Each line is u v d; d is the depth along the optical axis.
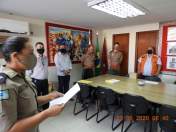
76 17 3.76
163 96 2.22
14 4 2.74
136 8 2.67
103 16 3.62
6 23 3.25
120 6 2.56
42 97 1.20
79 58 5.13
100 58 5.68
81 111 3.31
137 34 4.88
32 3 2.68
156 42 4.51
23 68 0.89
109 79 3.47
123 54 5.31
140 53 4.89
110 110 2.98
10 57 0.85
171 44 4.22
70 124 2.73
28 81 0.98
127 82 3.16
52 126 2.66
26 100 0.87
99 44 5.76
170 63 4.29
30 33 3.78
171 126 1.82
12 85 0.79
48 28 4.20
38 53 3.34
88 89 2.96
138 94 2.32
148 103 2.11
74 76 5.02
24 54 0.86
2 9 3.06
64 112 3.26
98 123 2.77
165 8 2.95
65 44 4.64
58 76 4.03
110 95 2.57
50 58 4.30
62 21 4.23
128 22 4.37
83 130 2.52
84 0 2.52
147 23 4.54
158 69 4.10
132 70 5.11
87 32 5.32
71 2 2.62
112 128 2.56
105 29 5.67
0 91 0.73
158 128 2.20
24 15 3.56
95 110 3.35
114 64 4.92
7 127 0.73
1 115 0.71
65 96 1.09
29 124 0.78
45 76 3.39
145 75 4.17
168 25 4.21
